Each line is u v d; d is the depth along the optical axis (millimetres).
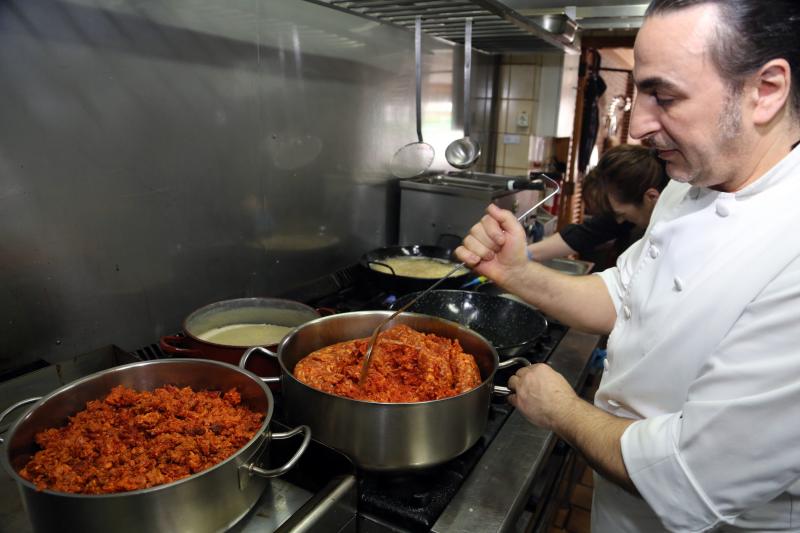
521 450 1069
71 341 1237
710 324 751
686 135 680
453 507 911
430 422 858
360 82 1991
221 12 1416
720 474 655
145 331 1395
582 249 2082
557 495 1479
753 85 636
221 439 839
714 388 676
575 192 3920
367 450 871
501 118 3184
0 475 880
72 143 1156
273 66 1611
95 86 1175
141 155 1298
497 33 2125
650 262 933
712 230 787
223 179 1525
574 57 3188
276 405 1127
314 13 1710
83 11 1123
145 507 654
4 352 1125
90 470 760
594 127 3854
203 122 1434
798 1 594
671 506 702
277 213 1739
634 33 3426
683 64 637
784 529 757
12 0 1010
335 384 1018
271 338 1297
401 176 2217
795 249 674
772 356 636
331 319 1209
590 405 873
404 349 1118
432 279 1633
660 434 715
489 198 2076
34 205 1118
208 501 700
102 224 1248
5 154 1057
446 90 2580
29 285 1140
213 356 1116
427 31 2109
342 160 1982
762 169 730
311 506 783
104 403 913
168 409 897
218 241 1552
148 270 1372
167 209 1389
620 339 966
